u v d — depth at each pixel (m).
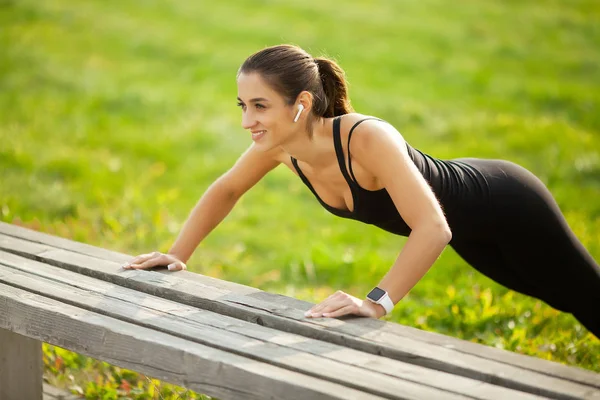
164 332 6.38
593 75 32.28
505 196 8.41
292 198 19.58
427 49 34.28
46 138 22.34
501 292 13.13
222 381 5.74
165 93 27.55
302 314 6.68
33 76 28.34
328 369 5.73
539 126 24.95
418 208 6.83
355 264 14.88
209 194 8.45
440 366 5.85
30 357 8.47
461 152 22.75
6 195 17.19
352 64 31.78
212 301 6.97
